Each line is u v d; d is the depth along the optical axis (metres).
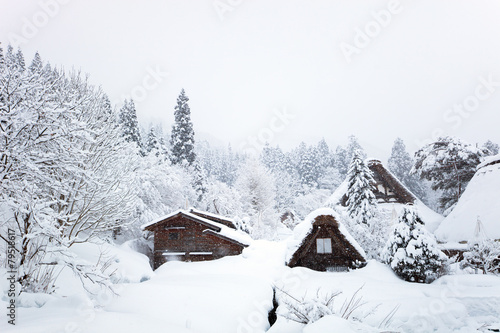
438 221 24.81
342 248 15.09
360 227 18.88
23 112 5.20
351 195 21.84
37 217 4.88
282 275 13.21
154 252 18.61
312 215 15.30
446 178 31.17
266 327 6.97
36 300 4.79
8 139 4.92
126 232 21.27
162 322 4.76
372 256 18.59
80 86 10.18
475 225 17.27
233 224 21.98
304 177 64.94
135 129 36.91
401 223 13.33
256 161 36.19
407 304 8.28
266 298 8.84
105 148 9.46
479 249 14.34
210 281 9.40
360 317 6.14
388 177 26.39
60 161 5.50
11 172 4.89
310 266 15.18
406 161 60.88
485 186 19.30
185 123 41.50
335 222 15.00
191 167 35.44
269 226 31.55
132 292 6.48
